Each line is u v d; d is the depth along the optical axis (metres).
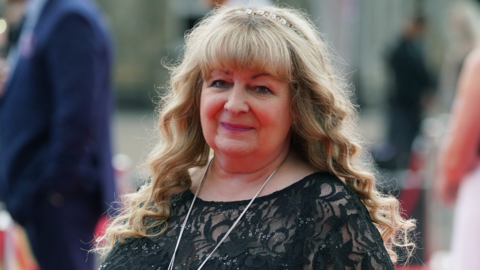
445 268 6.43
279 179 2.87
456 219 5.66
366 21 21.38
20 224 5.06
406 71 12.86
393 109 12.94
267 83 2.75
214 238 2.77
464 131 5.17
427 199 6.76
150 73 20.83
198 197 2.98
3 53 6.02
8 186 5.01
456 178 5.30
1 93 5.23
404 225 3.07
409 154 8.80
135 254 2.93
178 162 3.11
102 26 5.14
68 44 4.90
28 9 5.43
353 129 3.03
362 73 21.55
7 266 4.89
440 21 21.83
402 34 13.19
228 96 2.78
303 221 2.67
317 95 2.83
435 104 13.30
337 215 2.67
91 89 4.92
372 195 2.97
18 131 5.00
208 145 3.13
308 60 2.79
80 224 5.11
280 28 2.77
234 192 2.90
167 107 3.15
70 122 4.82
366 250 2.64
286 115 2.82
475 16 10.23
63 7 4.97
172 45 20.73
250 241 2.69
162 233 2.94
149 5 20.64
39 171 4.94
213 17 3.00
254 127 2.79
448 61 12.19
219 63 2.73
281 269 2.59
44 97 5.02
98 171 5.09
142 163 3.29
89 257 5.21
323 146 2.90
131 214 3.09
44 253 5.05
